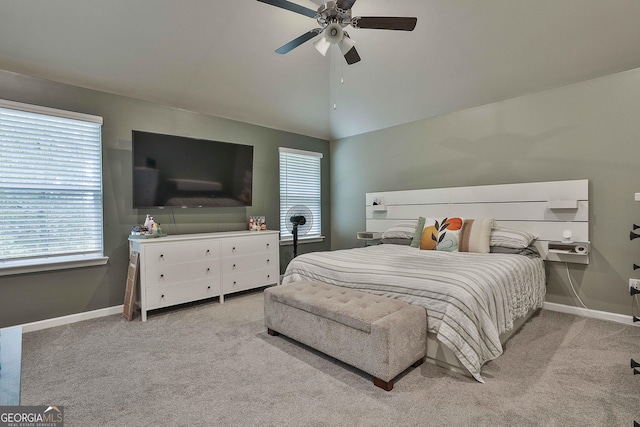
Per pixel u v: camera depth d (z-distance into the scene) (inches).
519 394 72.8
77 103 125.4
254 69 150.3
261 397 73.3
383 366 74.6
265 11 126.3
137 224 141.1
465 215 156.9
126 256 137.9
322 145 221.0
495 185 147.2
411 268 99.7
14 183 113.1
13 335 66.1
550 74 127.2
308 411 67.9
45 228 119.4
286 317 102.1
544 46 118.5
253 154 183.0
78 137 125.7
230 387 77.6
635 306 116.3
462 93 150.9
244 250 157.9
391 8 124.2
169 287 132.4
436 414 66.2
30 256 116.6
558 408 67.4
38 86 117.1
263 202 189.0
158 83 138.4
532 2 107.0
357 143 208.4
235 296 161.3
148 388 77.4
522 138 141.4
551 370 83.5
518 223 140.6
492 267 98.8
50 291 120.0
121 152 136.4
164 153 142.3
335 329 86.1
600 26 106.3
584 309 126.6
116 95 134.7
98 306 130.9
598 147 122.6
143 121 142.6
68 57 115.8
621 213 118.4
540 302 121.3
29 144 115.5
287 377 82.0
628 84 116.0
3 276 111.0
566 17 107.4
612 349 95.9
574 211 126.6
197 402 71.6
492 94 145.3
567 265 130.5
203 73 142.4
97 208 130.9
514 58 126.6
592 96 123.4
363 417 65.6
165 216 150.0
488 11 114.3
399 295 91.8
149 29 117.7
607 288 121.9
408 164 182.2
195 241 140.3
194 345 102.3
